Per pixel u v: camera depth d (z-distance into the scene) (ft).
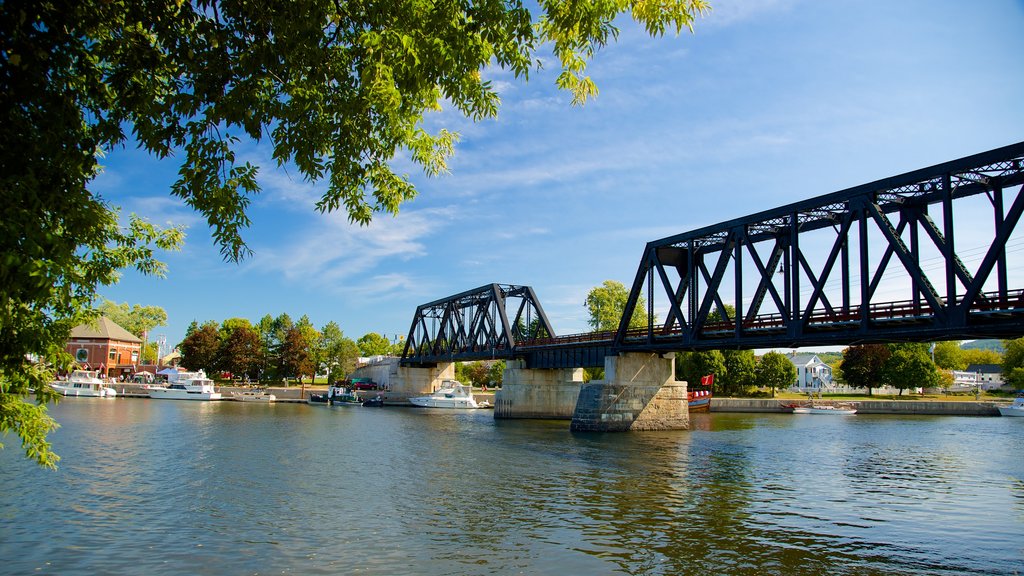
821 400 291.17
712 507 66.23
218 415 198.39
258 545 50.67
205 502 66.80
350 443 126.41
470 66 26.27
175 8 23.98
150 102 25.17
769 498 71.61
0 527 54.85
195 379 311.88
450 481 81.46
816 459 108.37
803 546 51.52
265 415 204.95
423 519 59.88
